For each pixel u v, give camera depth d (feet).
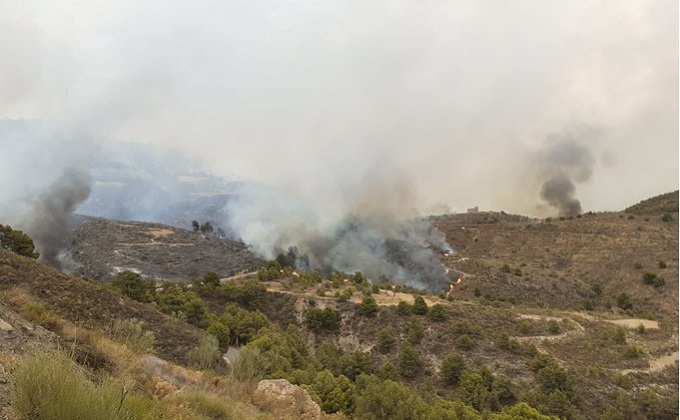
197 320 208.23
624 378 177.88
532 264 494.18
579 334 233.76
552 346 216.74
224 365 82.33
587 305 330.95
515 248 569.64
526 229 618.44
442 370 189.47
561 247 527.40
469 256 578.66
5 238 192.95
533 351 201.36
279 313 284.20
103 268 390.83
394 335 239.71
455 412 121.19
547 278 424.87
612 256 466.29
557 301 380.37
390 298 301.43
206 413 33.30
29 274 99.76
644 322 266.98
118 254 432.66
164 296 225.15
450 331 228.22
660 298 375.66
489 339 219.82
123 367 35.32
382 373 187.73
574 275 456.45
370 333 249.55
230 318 213.87
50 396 15.88
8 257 103.09
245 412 40.88
